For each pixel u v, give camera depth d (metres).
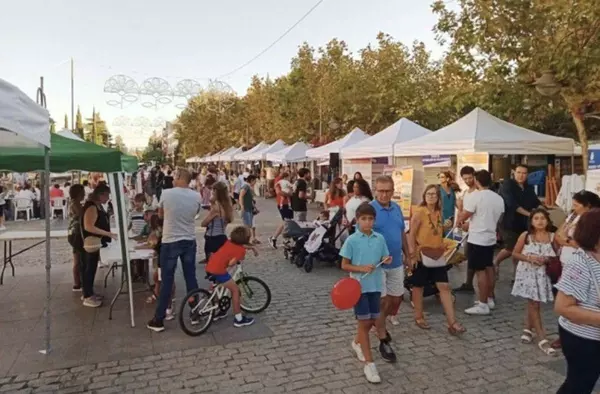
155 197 20.55
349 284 4.16
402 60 23.31
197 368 4.53
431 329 5.53
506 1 9.18
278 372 4.43
